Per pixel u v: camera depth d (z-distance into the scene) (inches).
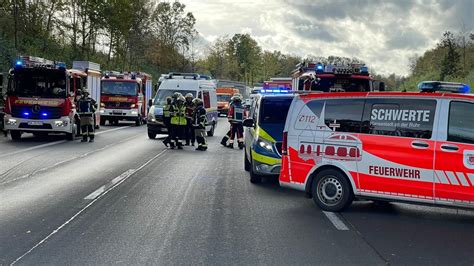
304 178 362.9
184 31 3157.0
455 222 334.6
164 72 3088.1
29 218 321.7
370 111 345.1
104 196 396.5
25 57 837.8
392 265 241.3
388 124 338.6
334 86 741.3
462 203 314.5
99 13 1900.8
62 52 1796.3
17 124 827.4
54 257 245.9
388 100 340.8
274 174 453.7
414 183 327.3
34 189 420.2
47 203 366.6
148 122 924.0
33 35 1646.2
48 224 308.0
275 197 410.6
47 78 837.8
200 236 287.1
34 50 1566.2
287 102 486.0
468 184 312.5
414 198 327.9
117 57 2316.7
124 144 824.9
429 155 322.7
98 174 506.6
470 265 243.3
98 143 832.9
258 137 465.1
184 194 414.3
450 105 324.2
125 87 1318.9
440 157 319.6
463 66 1941.4
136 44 2512.3
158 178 492.1
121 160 621.3
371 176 341.4
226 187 453.7
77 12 1861.5
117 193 410.3
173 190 430.6
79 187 433.1
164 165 587.2
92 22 1923.0
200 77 1121.4
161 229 301.1
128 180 474.9
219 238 283.6
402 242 281.7
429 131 325.7
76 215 332.2
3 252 252.8
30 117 827.4
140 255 250.4
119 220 320.8
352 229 309.3
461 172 314.2
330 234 296.4
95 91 1107.3
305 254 256.2
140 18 2475.4
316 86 745.6
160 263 238.8
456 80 1779.0
